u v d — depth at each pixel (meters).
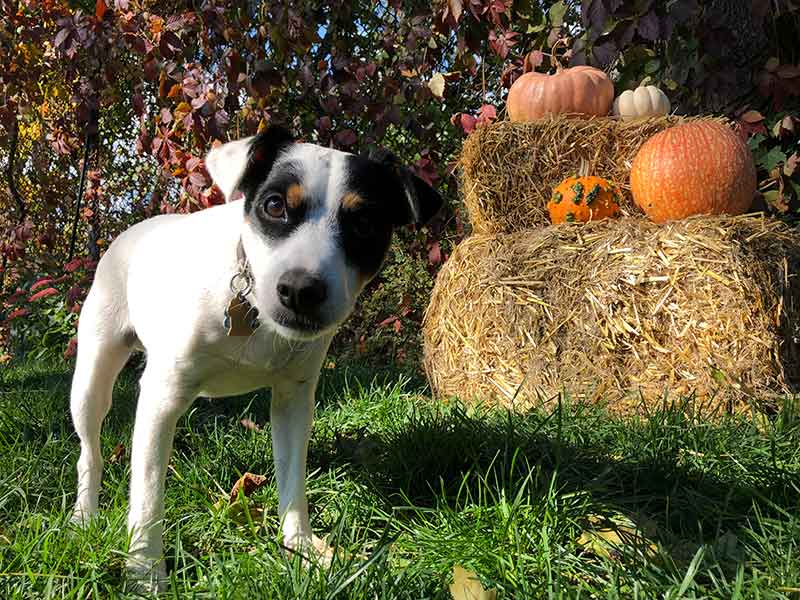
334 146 1.93
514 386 1.48
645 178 1.56
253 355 0.84
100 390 1.00
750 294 1.36
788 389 1.37
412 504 0.93
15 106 2.43
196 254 0.84
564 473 0.97
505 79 1.99
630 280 1.41
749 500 0.92
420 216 0.87
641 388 1.39
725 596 0.67
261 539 0.78
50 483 1.01
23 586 0.69
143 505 0.79
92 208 2.58
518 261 1.51
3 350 2.67
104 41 1.80
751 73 1.88
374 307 2.37
